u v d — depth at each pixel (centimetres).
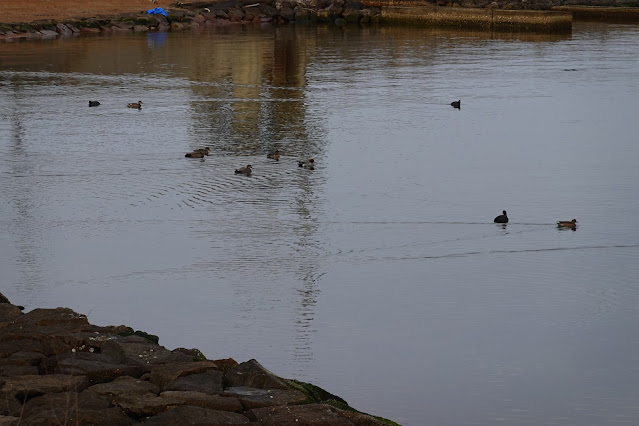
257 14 7075
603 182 2589
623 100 3838
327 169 2697
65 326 1254
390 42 5928
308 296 1761
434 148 2988
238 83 4219
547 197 2439
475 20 6850
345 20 7181
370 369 1464
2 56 4975
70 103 3675
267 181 2561
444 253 2014
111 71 4509
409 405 1348
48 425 945
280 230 2145
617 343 1573
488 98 3872
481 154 2914
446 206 2348
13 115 3422
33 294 1755
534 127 3319
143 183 2519
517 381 1432
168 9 6894
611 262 1966
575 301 1761
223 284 1812
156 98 3809
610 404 1361
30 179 2545
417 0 7506
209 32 6372
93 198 2375
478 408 1342
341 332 1603
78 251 1991
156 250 2000
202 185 2503
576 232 2159
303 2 7256
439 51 5478
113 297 1745
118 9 6744
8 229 2127
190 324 1628
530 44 5878
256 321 1642
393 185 2536
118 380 1070
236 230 2136
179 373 1091
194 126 3272
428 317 1677
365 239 2088
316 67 4756
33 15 6322
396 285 1828
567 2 8150
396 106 3684
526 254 2008
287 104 3716
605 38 6259
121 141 3016
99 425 961
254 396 1048
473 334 1603
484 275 1888
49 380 1057
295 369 1455
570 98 3884
